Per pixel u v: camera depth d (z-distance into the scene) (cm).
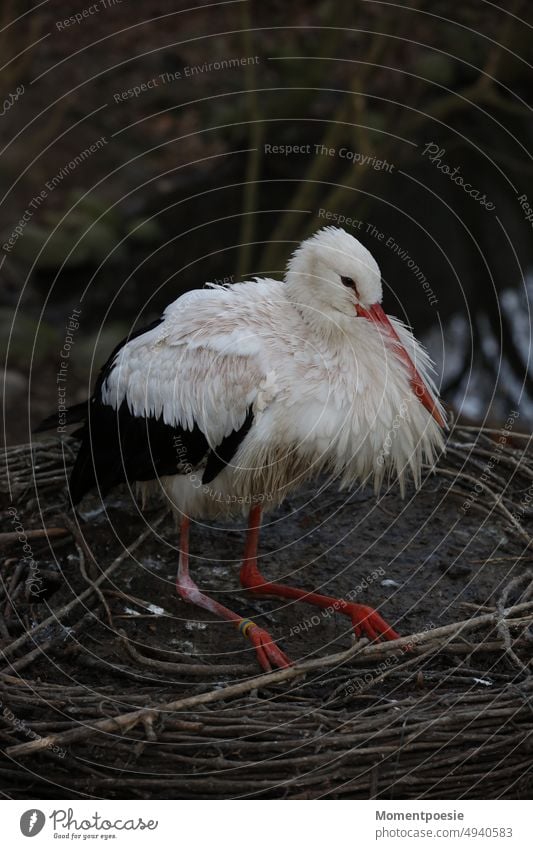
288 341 485
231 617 484
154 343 508
